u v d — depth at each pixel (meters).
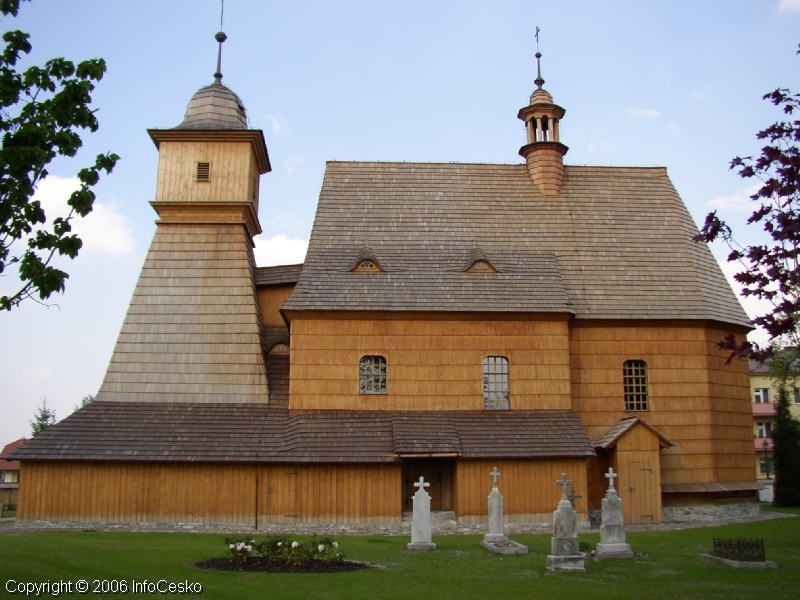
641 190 41.06
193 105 39.62
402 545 25.80
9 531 29.50
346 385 33.50
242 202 37.22
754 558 20.91
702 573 19.61
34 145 12.84
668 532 29.62
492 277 35.72
